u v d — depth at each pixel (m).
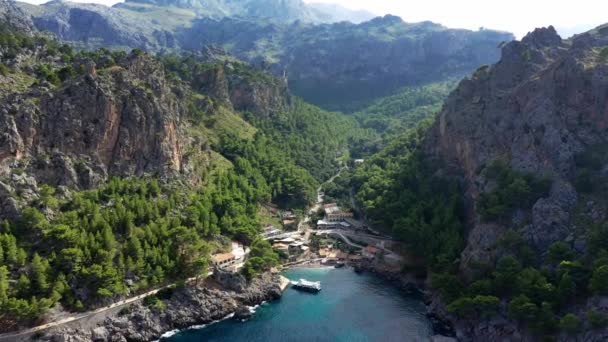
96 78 183.00
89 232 156.00
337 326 153.88
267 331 150.75
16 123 160.75
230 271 170.25
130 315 146.75
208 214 188.62
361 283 186.50
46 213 154.00
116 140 184.12
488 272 153.75
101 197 170.00
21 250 140.62
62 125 170.25
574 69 180.62
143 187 180.88
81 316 141.00
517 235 153.00
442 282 158.25
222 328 152.50
